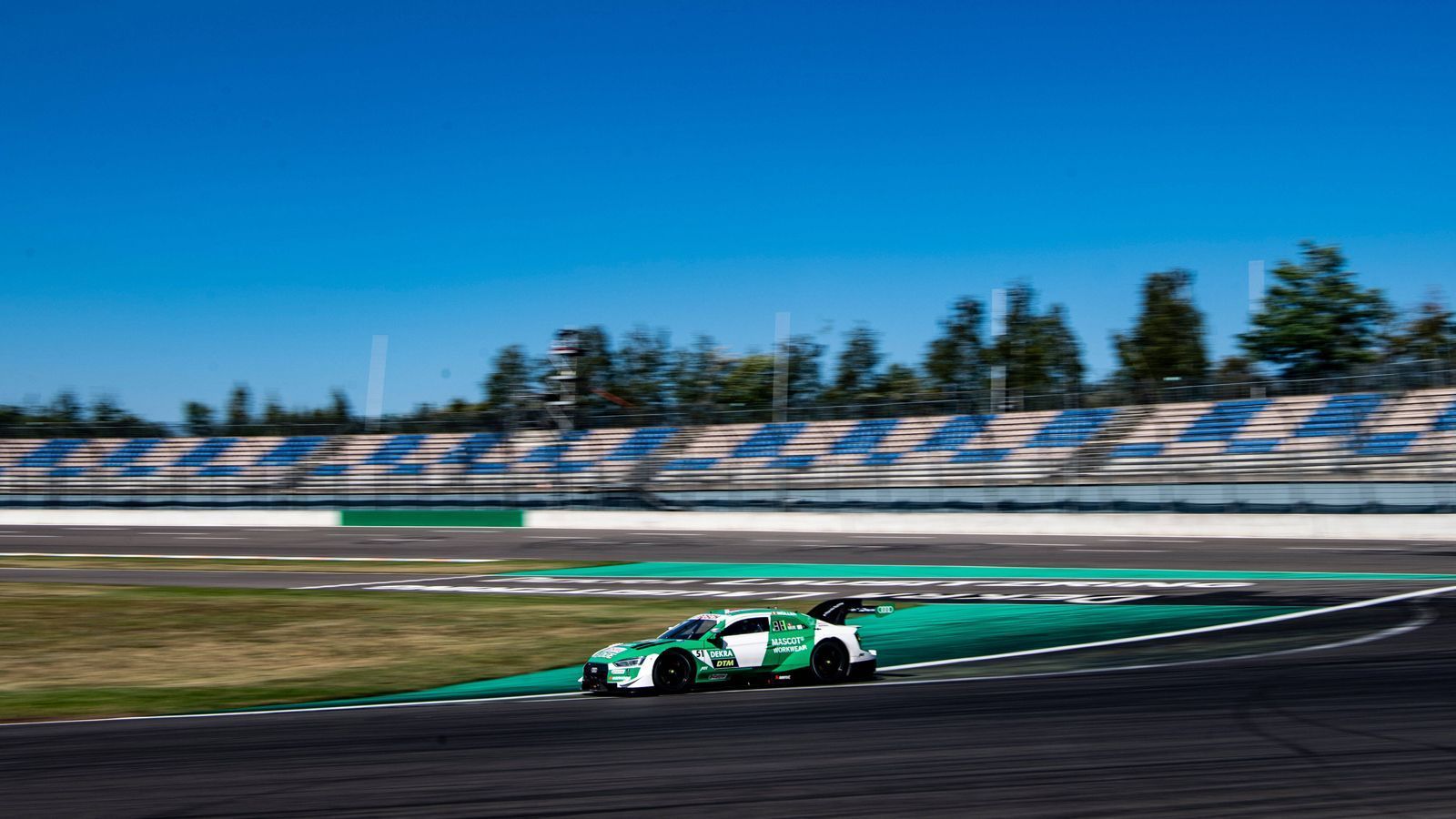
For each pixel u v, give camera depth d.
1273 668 15.59
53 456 70.31
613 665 15.27
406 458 65.56
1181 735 11.20
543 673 17.97
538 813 8.97
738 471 58.03
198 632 23.38
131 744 12.37
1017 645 19.30
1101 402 54.72
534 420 66.81
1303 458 45.59
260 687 17.12
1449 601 23.16
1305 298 70.31
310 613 25.95
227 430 70.06
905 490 51.59
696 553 41.62
